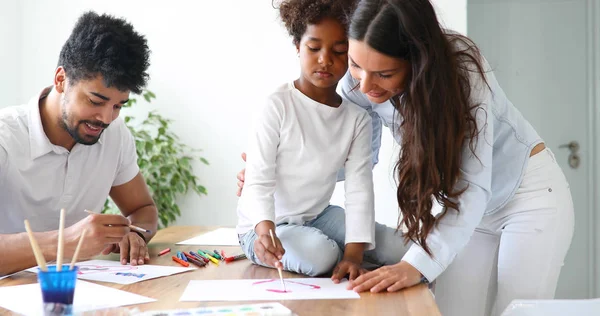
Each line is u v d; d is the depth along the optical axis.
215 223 3.61
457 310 1.69
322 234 1.36
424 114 1.25
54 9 3.69
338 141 1.50
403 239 1.48
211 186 3.61
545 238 1.50
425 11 1.22
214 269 1.38
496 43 3.75
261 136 1.47
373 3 1.21
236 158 3.59
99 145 1.65
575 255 3.71
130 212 1.85
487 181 1.32
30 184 1.55
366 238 1.41
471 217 1.30
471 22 3.77
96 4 3.66
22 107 1.59
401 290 1.17
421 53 1.21
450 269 1.70
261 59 3.57
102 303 1.02
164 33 3.62
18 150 1.53
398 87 1.27
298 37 1.48
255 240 1.35
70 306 0.82
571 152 3.71
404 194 1.33
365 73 1.23
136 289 1.15
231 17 3.58
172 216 3.50
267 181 1.44
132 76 1.39
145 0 3.63
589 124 3.65
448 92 1.25
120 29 1.39
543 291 1.51
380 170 3.42
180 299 1.06
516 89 3.75
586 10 3.67
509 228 1.55
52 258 1.27
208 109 3.60
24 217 1.59
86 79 1.37
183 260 1.46
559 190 1.52
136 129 3.64
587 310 1.13
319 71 1.42
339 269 1.28
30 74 3.71
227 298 1.07
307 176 1.49
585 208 3.70
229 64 3.59
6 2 3.59
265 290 1.15
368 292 1.15
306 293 1.13
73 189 1.63
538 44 3.72
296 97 1.51
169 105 3.63
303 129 1.48
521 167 1.52
